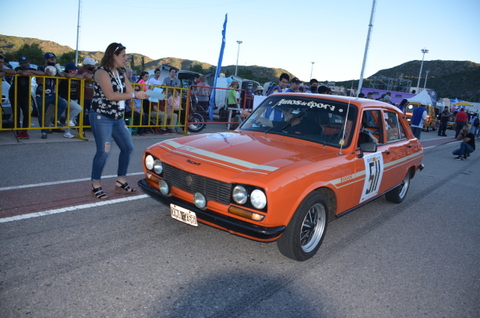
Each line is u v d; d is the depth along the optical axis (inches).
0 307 90.4
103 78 155.6
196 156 130.7
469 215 224.7
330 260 139.8
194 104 425.1
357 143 153.2
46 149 263.7
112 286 105.0
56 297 97.0
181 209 128.1
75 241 129.9
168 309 97.1
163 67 705.0
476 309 116.0
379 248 157.5
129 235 140.0
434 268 143.4
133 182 211.0
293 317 100.2
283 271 125.7
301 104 170.4
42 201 163.0
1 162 218.8
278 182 112.3
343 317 103.2
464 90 7810.0
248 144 143.1
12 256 115.0
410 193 263.6
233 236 149.4
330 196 142.9
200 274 117.3
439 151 538.3
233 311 99.5
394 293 120.2
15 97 269.3
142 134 372.5
